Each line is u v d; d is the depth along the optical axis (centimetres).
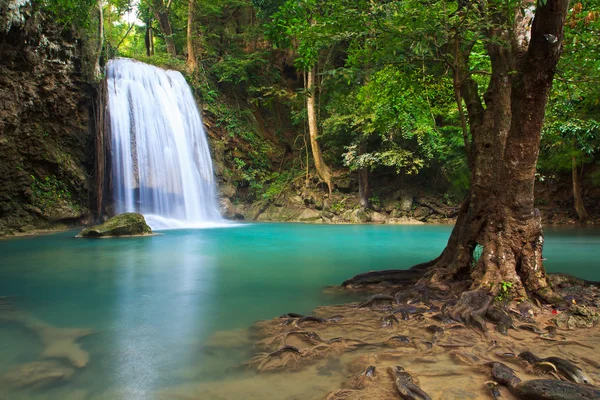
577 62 527
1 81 1566
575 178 2103
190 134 2431
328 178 2581
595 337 365
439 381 280
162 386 286
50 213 1750
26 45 1593
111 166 1953
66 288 628
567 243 1245
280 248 1162
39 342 383
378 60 497
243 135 2767
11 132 1638
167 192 2200
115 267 828
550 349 337
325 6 493
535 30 404
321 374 304
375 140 2433
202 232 1706
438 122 2317
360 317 447
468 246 554
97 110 1911
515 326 395
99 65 1939
